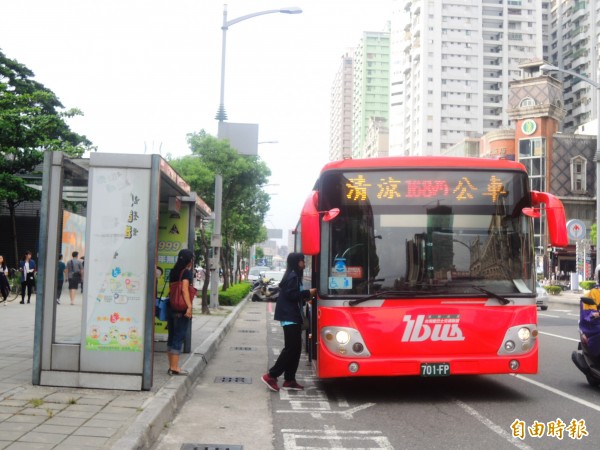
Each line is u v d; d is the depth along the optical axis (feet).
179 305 27.96
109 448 16.38
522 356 24.72
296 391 27.89
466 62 349.00
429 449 18.69
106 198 24.61
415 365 24.27
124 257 24.47
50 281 24.58
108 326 24.31
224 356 39.52
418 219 25.41
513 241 25.57
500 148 248.52
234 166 86.43
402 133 396.57
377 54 544.62
